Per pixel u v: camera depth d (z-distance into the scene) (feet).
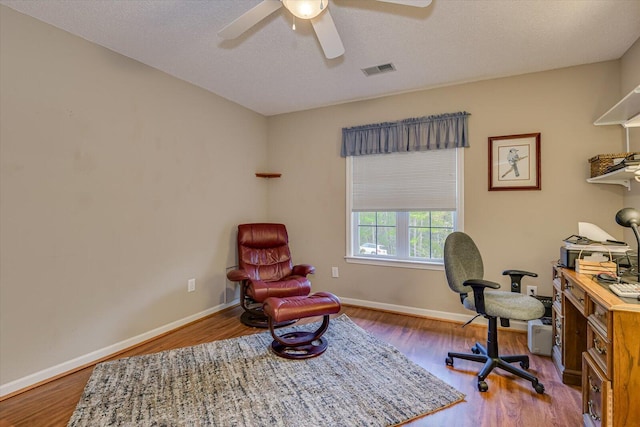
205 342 8.95
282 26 7.26
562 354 6.92
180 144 10.17
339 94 11.51
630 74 7.96
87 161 7.78
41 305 6.95
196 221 10.75
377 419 5.60
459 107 10.42
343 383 6.75
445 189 10.73
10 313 6.49
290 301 8.13
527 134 9.48
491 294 7.74
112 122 8.30
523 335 9.34
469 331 9.68
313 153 13.08
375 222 12.16
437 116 10.59
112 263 8.30
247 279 9.92
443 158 10.77
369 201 12.01
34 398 6.34
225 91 11.25
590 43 7.80
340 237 12.58
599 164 8.10
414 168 11.21
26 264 6.72
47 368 7.01
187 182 10.42
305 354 7.97
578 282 5.82
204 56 8.67
